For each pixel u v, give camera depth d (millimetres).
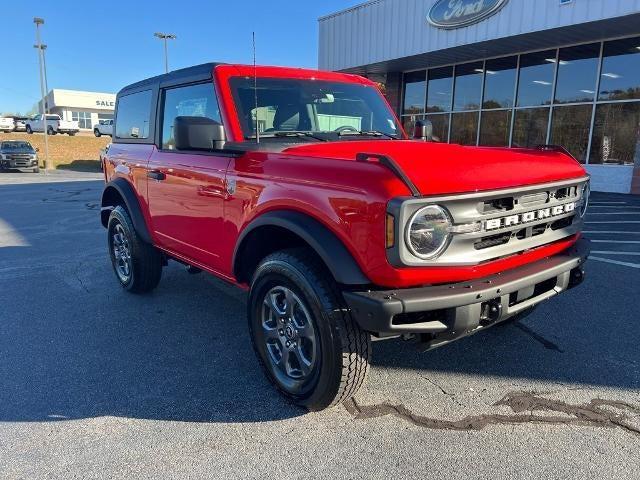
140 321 4617
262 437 2867
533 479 2498
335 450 2744
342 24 17766
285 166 3029
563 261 3150
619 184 12992
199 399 3277
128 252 5152
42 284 5766
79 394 3346
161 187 4391
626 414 3064
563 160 3561
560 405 3172
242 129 3631
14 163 28766
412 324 2562
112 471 2586
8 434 2912
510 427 2945
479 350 3949
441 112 17281
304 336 2969
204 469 2596
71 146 42094
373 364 3738
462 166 2807
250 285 3326
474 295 2564
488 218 2699
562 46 13664
